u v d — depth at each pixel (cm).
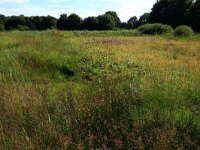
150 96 603
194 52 1684
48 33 2405
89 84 731
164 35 3447
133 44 2119
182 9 6212
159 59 1354
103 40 2453
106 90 614
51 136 504
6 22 8112
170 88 647
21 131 535
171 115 532
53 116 571
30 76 1002
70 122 532
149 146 465
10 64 1071
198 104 607
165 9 6575
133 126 509
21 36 2189
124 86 646
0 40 1859
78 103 580
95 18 8719
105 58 1237
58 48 1357
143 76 838
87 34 4041
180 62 1259
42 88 751
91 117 541
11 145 484
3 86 755
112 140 490
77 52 1302
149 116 514
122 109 555
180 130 501
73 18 8875
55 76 1038
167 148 450
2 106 614
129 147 473
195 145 469
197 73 872
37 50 1284
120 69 1087
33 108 592
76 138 499
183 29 3322
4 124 553
